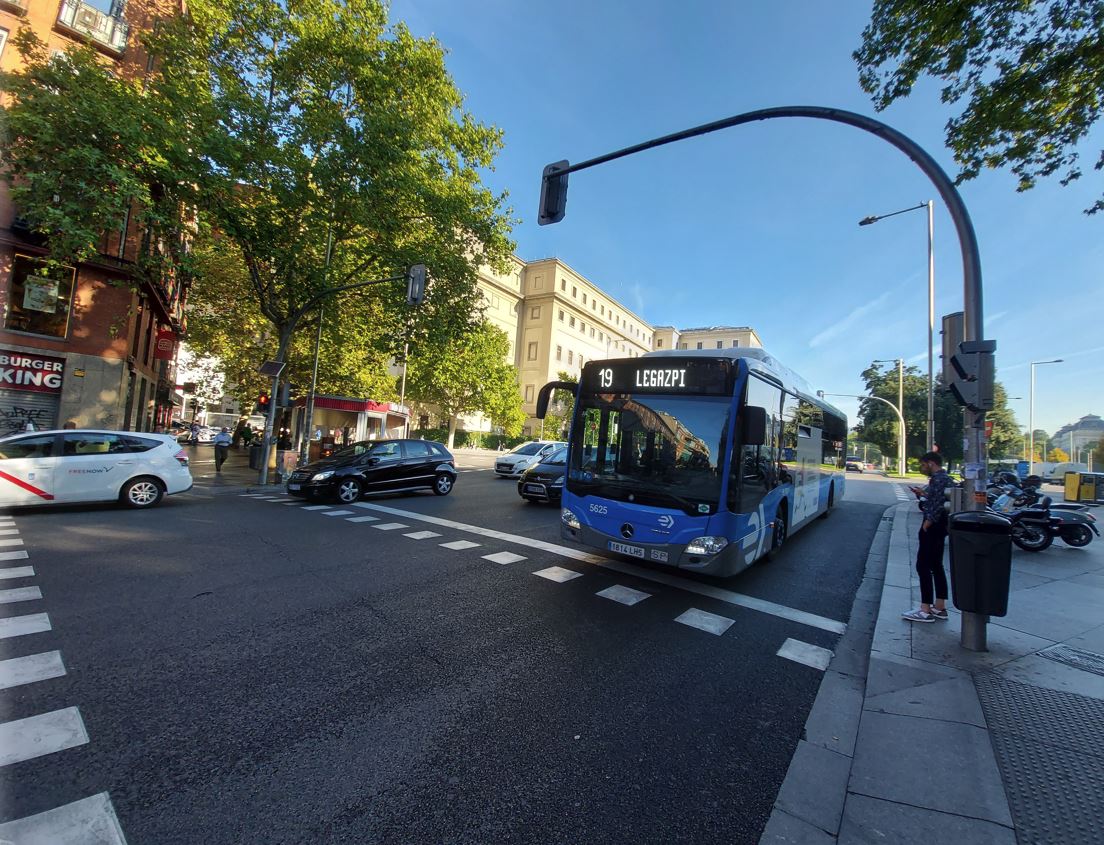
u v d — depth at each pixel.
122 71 16.73
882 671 4.11
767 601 6.18
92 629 4.43
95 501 9.95
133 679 3.63
